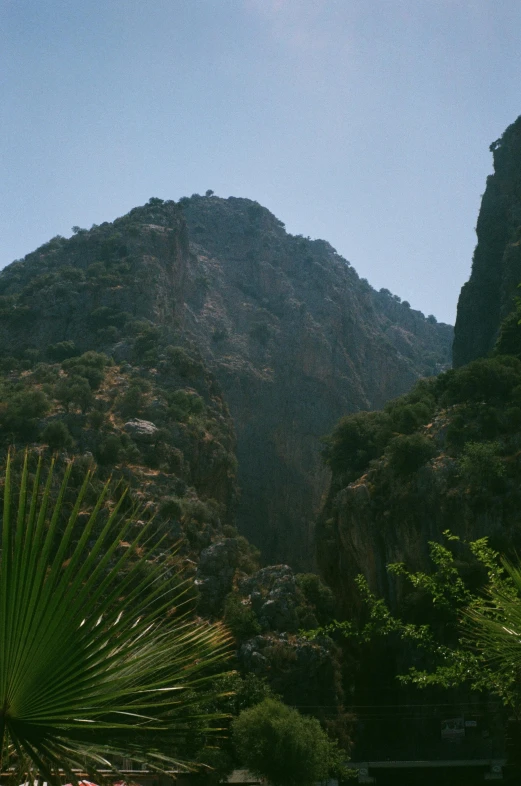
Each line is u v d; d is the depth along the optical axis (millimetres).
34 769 7238
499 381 151375
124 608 7348
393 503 140875
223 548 126938
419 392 174000
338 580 152375
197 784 66875
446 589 17906
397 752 116250
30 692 6785
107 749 7016
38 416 157125
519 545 124125
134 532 93625
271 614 116375
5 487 6891
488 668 16031
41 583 6762
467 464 133000
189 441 170250
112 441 152625
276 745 77250
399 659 126375
